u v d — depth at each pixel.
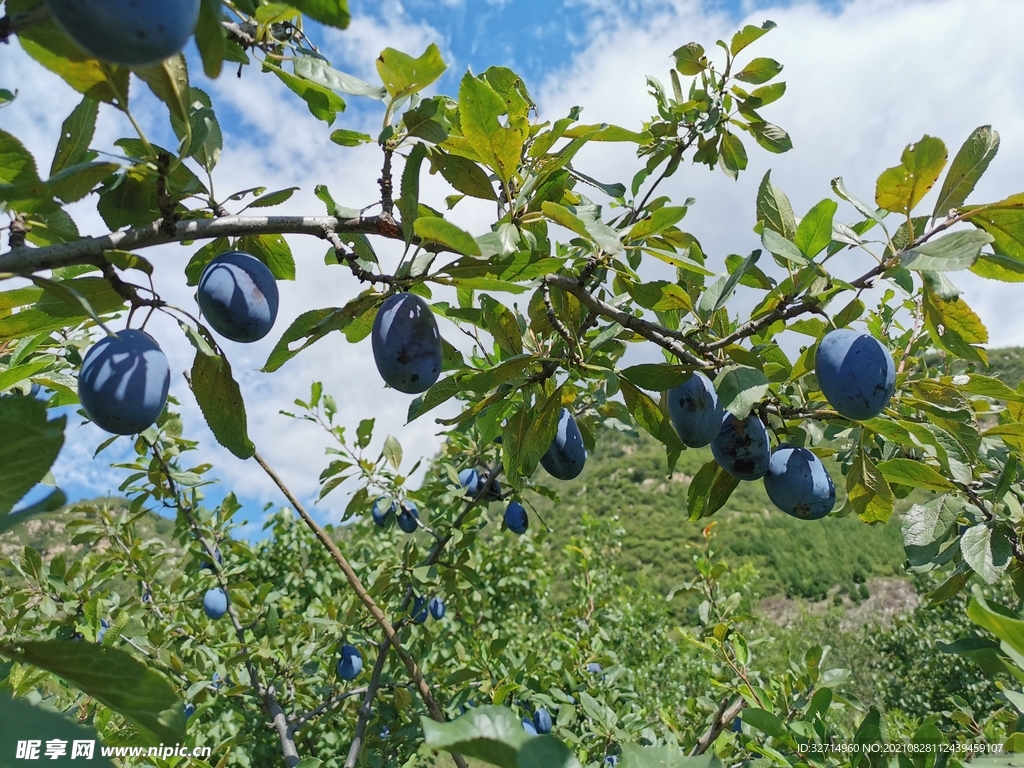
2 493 0.84
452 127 2.00
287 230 1.54
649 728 3.97
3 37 1.08
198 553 4.62
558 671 4.73
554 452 2.50
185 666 4.19
